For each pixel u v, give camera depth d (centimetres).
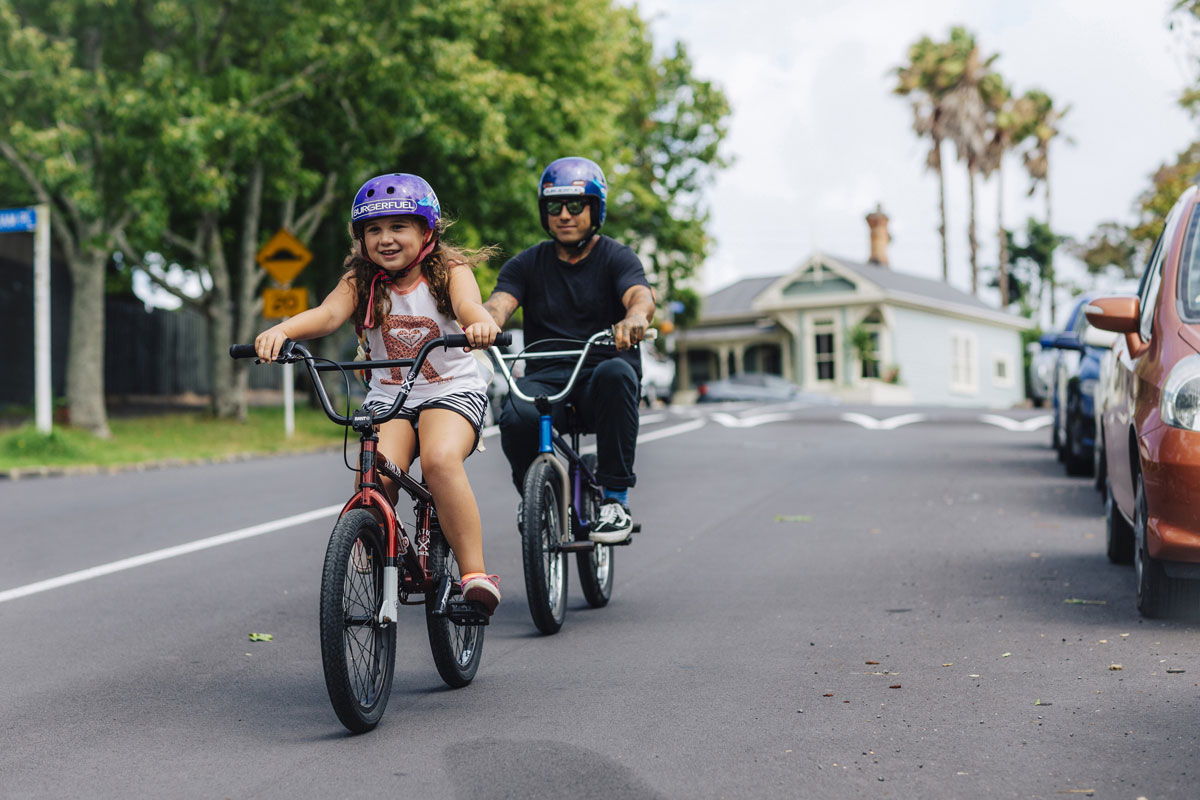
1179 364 597
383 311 483
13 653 587
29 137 1642
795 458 1580
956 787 371
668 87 3684
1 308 2445
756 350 4994
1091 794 363
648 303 612
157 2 1773
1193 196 698
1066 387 1400
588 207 636
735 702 473
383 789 381
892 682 499
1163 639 567
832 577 754
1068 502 1117
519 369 673
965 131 5594
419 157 2227
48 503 1177
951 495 1178
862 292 4622
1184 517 572
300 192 2244
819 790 371
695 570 791
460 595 495
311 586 752
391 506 470
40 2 1728
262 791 384
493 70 2111
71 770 410
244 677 538
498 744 425
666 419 2447
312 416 2500
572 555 815
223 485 1312
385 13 2030
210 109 1727
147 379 3139
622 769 394
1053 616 626
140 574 796
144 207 1712
